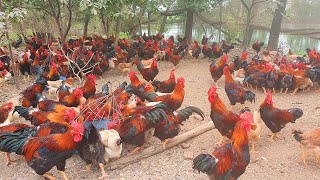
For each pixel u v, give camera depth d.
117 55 3.97
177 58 3.97
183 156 1.89
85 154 1.68
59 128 1.73
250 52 5.10
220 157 1.35
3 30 2.68
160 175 1.72
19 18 2.85
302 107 2.59
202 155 1.37
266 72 2.94
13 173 1.77
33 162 1.53
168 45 4.62
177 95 2.19
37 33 5.77
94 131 1.65
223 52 4.65
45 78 2.87
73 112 1.81
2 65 3.48
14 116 2.13
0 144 1.55
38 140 1.52
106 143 1.67
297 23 6.99
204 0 4.74
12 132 1.68
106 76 3.75
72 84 3.19
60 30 4.23
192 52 4.41
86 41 4.98
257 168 1.73
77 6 4.16
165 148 1.95
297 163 1.77
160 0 3.68
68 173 1.76
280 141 2.03
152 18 6.73
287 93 2.97
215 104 1.87
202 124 2.30
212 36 6.43
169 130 1.88
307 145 1.70
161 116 1.82
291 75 2.88
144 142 1.86
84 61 3.55
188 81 3.40
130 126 1.77
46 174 1.63
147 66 3.52
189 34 5.77
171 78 2.72
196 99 2.82
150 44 4.63
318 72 2.93
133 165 1.83
